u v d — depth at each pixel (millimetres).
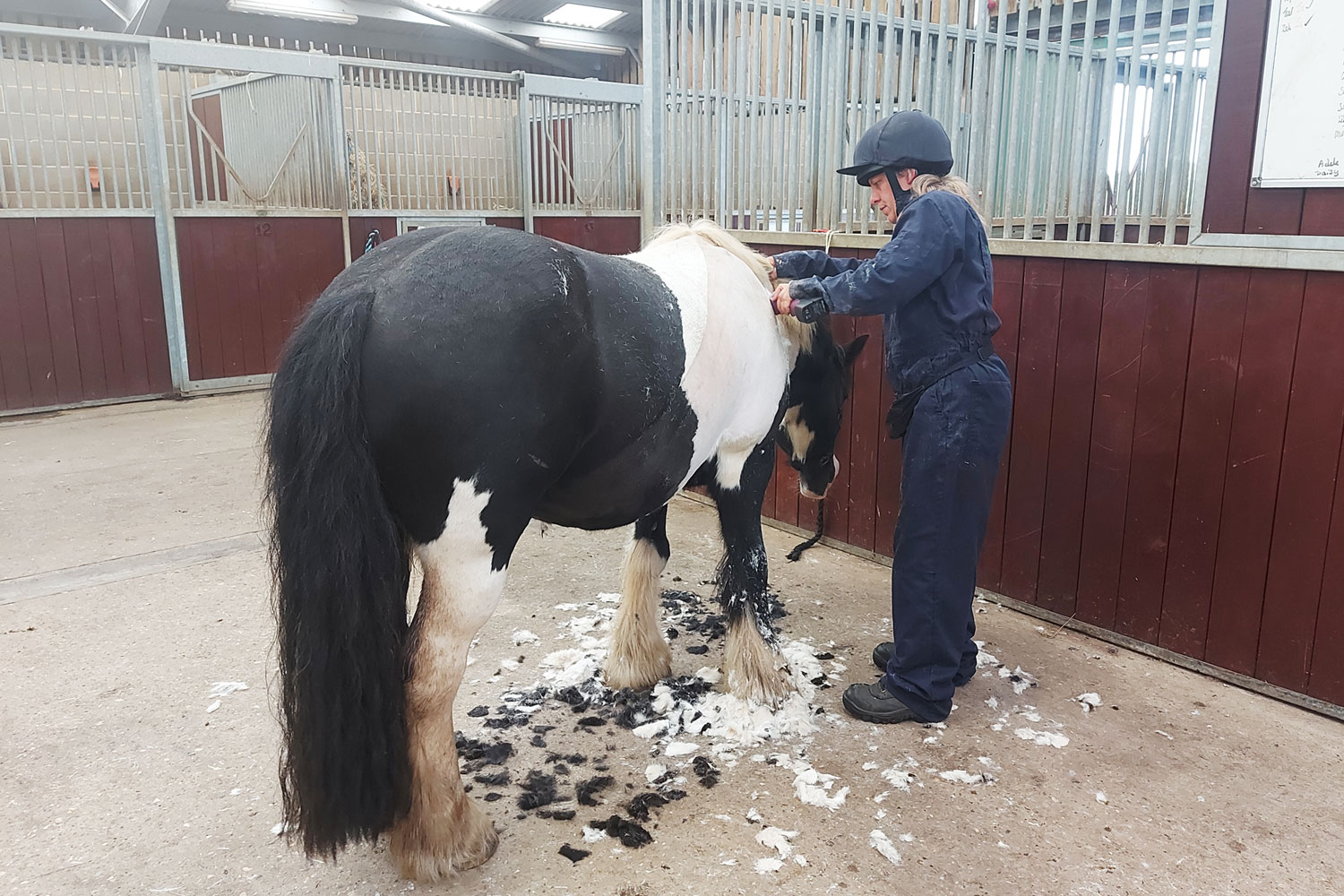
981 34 2861
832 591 3209
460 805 1715
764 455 2293
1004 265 2906
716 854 1795
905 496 2277
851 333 3385
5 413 5680
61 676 2463
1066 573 2891
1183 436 2547
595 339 1646
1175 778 2090
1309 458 2312
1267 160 2314
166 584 3096
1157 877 1752
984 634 2857
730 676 2361
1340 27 2139
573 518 1899
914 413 2271
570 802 1966
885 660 2615
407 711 1612
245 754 2117
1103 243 2635
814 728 2291
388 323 1459
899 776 2070
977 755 2176
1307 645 2377
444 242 1592
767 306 2234
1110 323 2662
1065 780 2078
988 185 2955
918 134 2215
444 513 1540
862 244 3299
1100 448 2742
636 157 8086
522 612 2945
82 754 2100
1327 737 2268
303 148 6680
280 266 6648
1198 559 2562
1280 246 2299
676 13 4129
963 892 1702
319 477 1396
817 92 3504
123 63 5914
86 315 5902
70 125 5855
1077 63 4262
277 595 1538
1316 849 1846
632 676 2441
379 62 6777
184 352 6312
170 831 1841
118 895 1658
